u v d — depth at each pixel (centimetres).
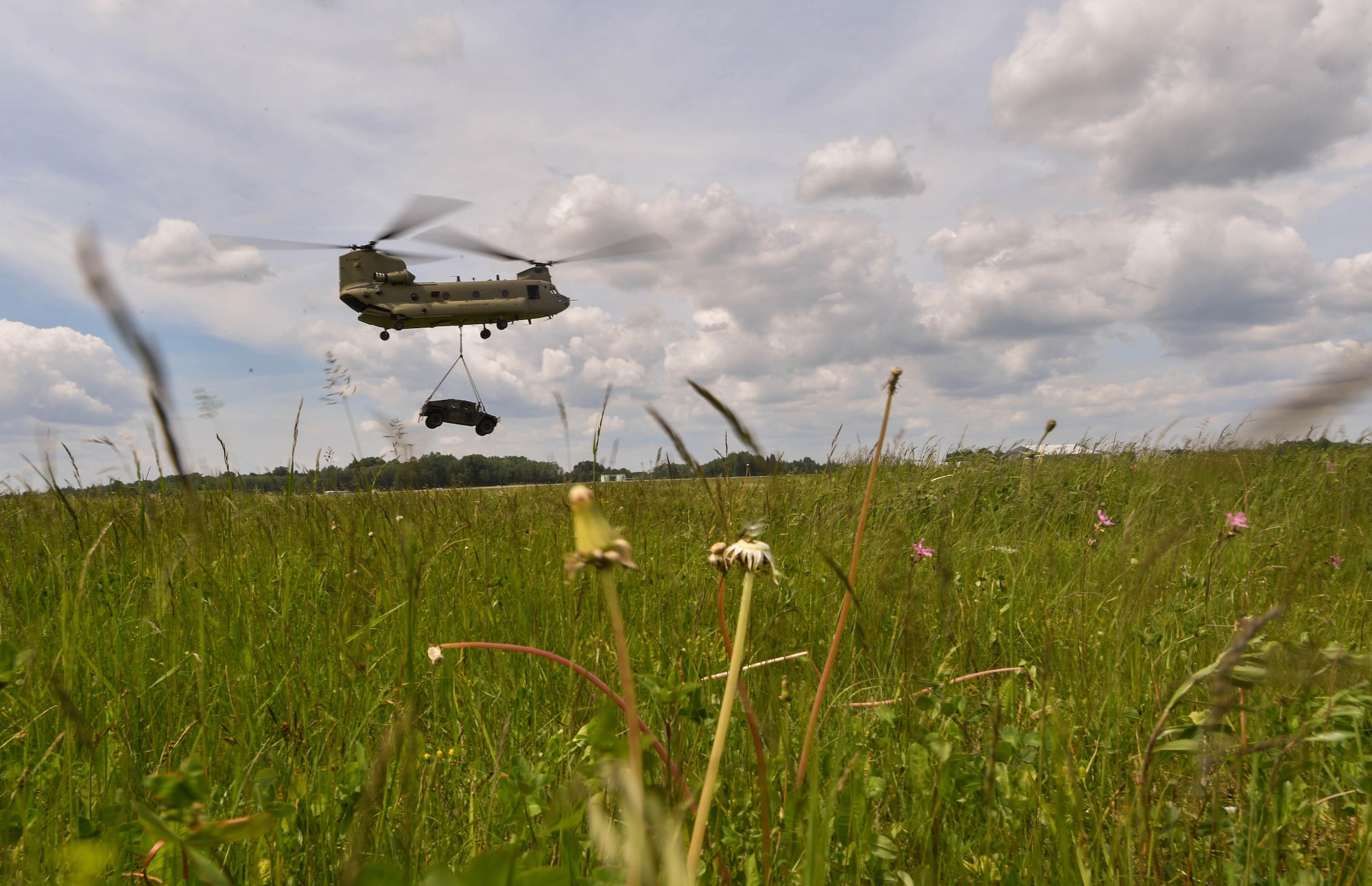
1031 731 204
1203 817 179
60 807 165
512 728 230
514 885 72
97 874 105
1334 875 160
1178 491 510
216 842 95
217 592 283
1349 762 190
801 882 130
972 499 615
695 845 93
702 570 353
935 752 170
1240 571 372
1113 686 220
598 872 106
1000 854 165
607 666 245
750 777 176
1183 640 252
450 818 184
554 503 475
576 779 112
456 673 266
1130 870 144
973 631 256
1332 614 304
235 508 346
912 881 148
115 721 197
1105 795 185
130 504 386
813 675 230
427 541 354
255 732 212
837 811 152
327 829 156
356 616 261
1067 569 401
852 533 474
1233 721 186
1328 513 565
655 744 116
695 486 505
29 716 196
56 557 327
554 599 329
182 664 230
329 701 231
